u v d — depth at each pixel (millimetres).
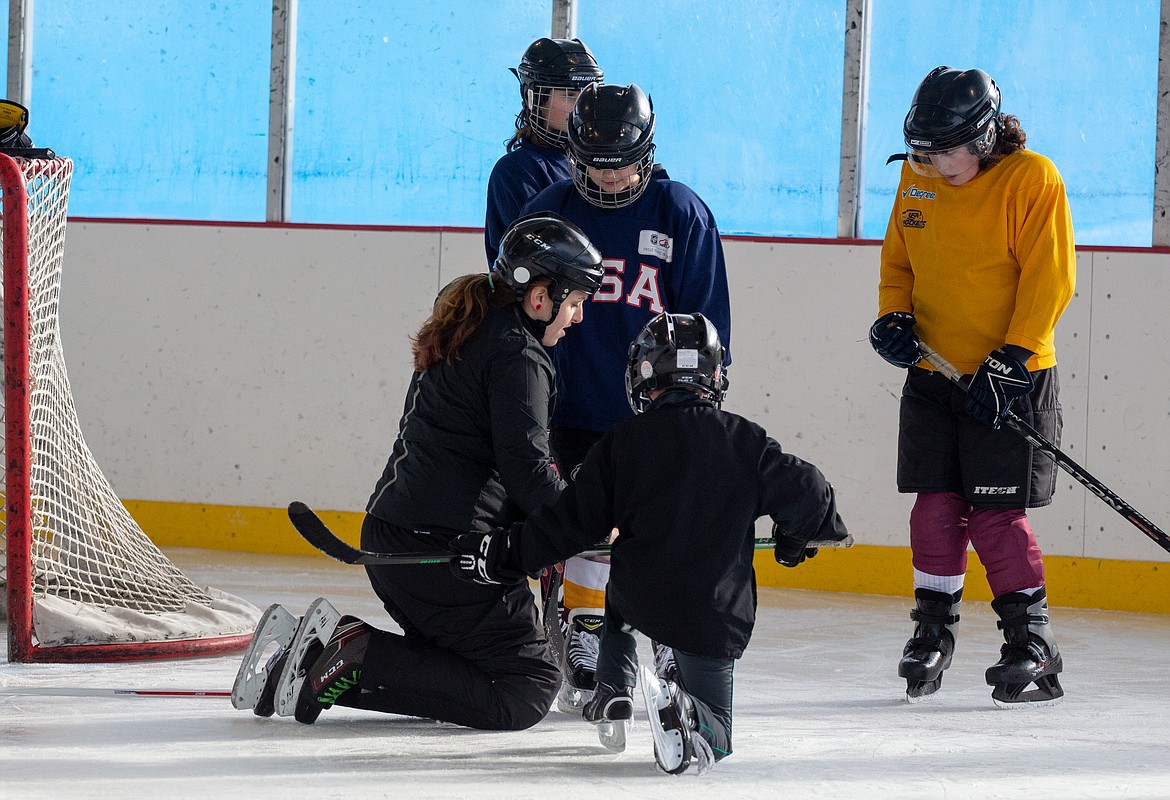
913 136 10812
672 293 10734
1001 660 10992
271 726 9258
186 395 19953
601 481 8328
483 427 9070
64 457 13062
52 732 8883
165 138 21156
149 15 21109
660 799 7613
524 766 8336
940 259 11234
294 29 20719
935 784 8180
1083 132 18547
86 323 20172
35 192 12484
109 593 13109
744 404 18453
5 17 21422
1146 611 17141
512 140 12188
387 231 19438
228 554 19500
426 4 20406
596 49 19969
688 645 8086
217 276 19859
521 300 9234
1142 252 17172
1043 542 17562
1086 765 8789
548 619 10555
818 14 19234
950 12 18844
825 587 18266
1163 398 17125
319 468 19625
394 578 9203
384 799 7430
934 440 11289
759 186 19594
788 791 7891
